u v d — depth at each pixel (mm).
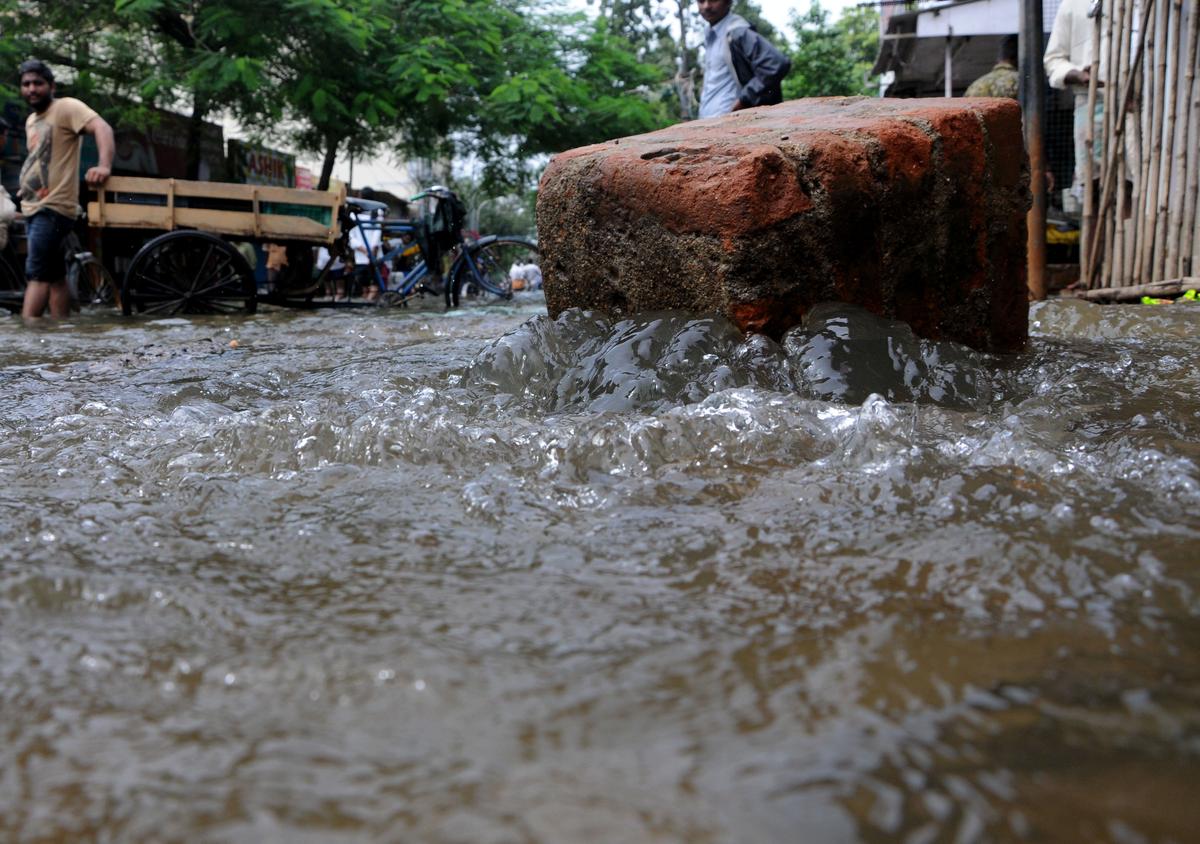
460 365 3520
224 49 14398
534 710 875
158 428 2311
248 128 16344
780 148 2801
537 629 1065
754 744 803
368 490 1667
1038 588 1150
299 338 5457
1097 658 959
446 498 1618
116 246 9367
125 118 16000
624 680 933
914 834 675
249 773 779
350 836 690
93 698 925
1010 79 9672
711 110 7086
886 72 15703
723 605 1129
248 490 1682
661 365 2609
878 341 2658
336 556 1339
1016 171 3303
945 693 889
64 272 8195
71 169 7984
